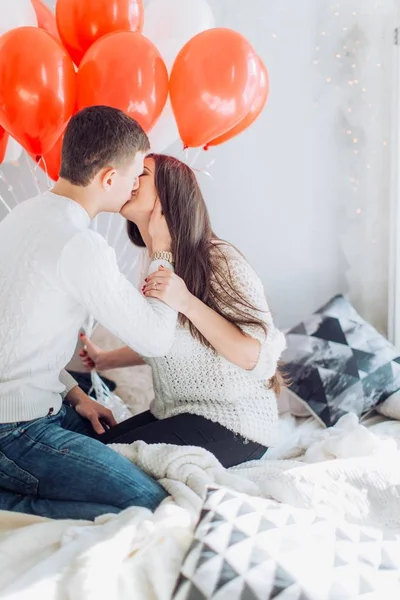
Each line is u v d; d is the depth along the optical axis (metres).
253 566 1.09
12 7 1.64
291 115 2.49
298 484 1.40
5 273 1.37
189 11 1.82
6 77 1.51
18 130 1.58
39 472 1.40
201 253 1.59
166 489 1.45
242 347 1.53
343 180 2.54
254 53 1.68
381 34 2.41
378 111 2.46
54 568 1.15
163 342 1.45
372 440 1.60
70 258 1.34
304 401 2.05
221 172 2.55
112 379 2.23
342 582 1.07
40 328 1.37
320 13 2.41
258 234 2.60
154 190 1.59
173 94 1.68
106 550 1.15
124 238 2.51
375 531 1.25
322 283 2.63
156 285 1.46
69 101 1.58
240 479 1.45
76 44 1.74
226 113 1.66
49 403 1.46
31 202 1.44
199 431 1.60
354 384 2.03
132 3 1.71
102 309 1.37
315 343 2.16
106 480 1.39
